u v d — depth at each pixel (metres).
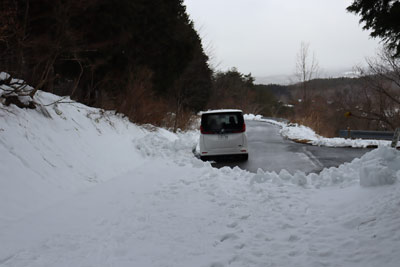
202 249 3.47
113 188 6.07
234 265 3.08
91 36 11.68
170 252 3.44
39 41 7.93
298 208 4.59
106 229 4.09
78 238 3.77
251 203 4.95
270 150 12.19
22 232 3.85
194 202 5.17
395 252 2.92
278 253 3.26
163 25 15.31
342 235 3.50
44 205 4.78
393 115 31.31
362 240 3.27
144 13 13.94
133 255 3.39
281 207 4.66
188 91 20.44
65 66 12.36
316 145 13.60
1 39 6.50
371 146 12.63
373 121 36.81
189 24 20.09
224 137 9.89
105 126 9.78
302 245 3.39
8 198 4.42
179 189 5.98
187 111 20.39
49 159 5.99
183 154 9.95
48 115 7.31
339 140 14.09
